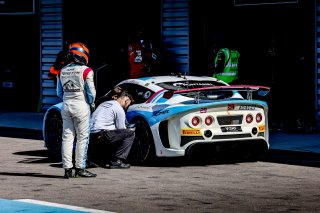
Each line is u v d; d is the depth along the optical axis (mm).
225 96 14414
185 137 13305
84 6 22781
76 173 12359
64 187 11414
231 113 13500
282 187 11492
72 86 12211
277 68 19359
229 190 11219
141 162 13820
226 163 14039
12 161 14305
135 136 13875
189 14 20719
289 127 19062
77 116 12227
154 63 20984
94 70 22562
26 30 24078
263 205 10055
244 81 19875
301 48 18984
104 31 22422
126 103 13766
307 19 18844
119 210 9695
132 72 21125
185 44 20891
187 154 13312
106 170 13180
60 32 23312
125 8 21953
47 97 23812
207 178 12336
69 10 23078
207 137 13297
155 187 11445
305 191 11156
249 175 12664
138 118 13914
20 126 20203
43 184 11695
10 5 24094
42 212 9602
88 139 12445
